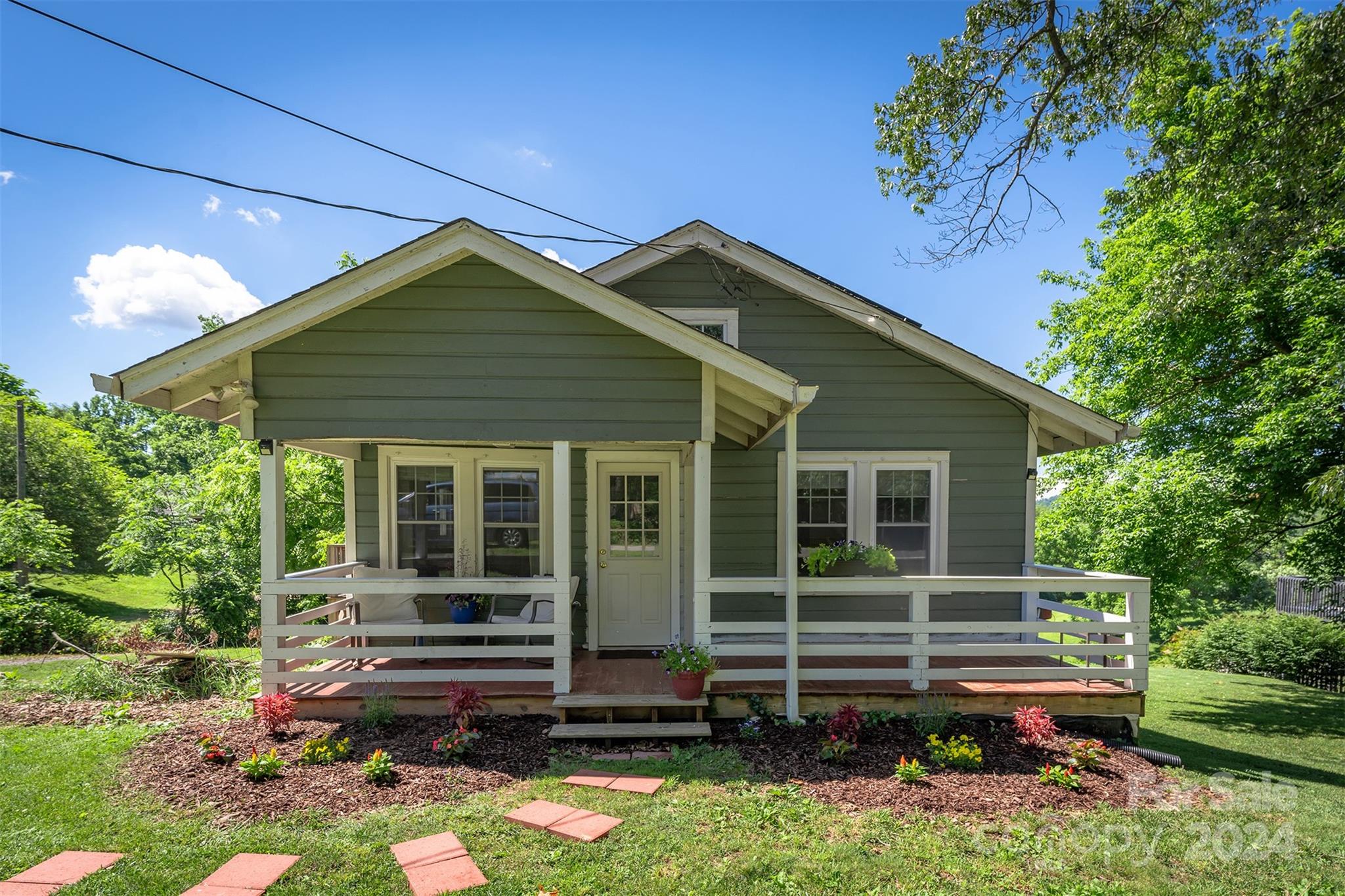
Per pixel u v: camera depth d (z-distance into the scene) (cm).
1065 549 2383
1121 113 811
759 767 509
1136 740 646
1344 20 730
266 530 610
